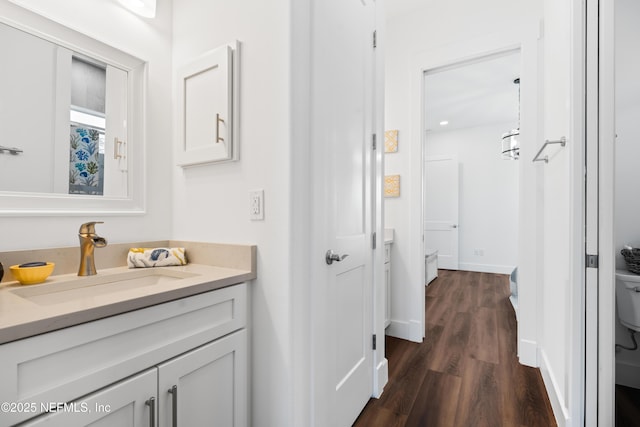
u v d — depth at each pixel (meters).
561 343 1.44
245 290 1.17
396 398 1.66
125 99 1.37
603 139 1.19
